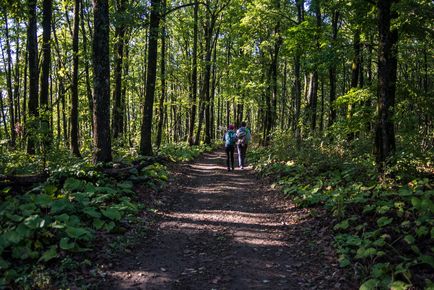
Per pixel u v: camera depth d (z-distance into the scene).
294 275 6.05
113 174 10.54
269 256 6.88
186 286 5.66
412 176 9.20
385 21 9.56
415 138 10.48
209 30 28.12
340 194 8.49
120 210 8.34
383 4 9.54
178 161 19.34
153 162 14.83
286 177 12.77
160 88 26.89
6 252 6.00
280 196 11.29
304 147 15.34
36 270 5.54
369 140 13.48
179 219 9.20
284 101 31.31
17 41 29.12
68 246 6.19
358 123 13.15
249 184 14.03
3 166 11.45
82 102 27.66
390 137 9.78
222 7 27.23
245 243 7.56
